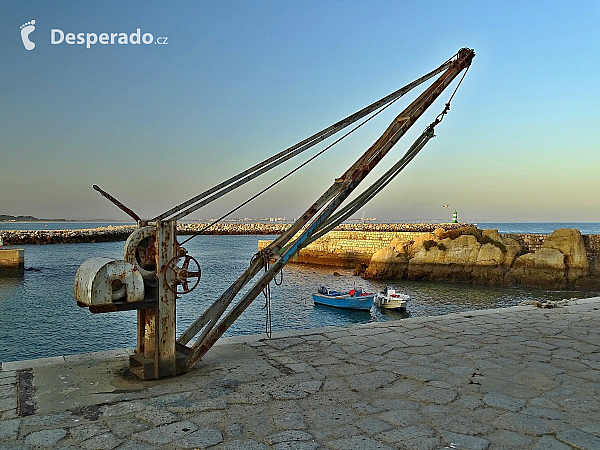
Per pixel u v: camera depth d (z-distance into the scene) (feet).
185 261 17.13
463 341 22.36
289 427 12.44
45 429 12.21
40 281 102.83
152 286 16.62
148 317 16.94
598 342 22.24
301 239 18.43
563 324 26.27
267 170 17.83
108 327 59.52
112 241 280.72
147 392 15.06
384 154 18.75
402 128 18.85
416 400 14.58
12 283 99.60
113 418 12.96
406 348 21.04
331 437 11.85
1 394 14.75
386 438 11.81
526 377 16.94
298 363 18.56
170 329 16.72
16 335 55.67
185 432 12.07
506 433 12.18
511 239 107.76
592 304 33.06
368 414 13.41
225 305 17.90
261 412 13.48
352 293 76.23
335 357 19.51
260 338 22.76
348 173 18.54
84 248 218.18
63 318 64.59
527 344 21.81
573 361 19.07
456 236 112.16
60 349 50.29
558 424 12.79
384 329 24.93
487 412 13.64
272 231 377.71
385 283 105.50
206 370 17.54
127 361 18.71
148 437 11.76
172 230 16.63
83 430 12.15
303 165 19.10
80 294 15.35
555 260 97.40
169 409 13.64
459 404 14.26
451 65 20.81
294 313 72.69
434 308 78.95
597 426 12.67
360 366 18.22
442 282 105.91
